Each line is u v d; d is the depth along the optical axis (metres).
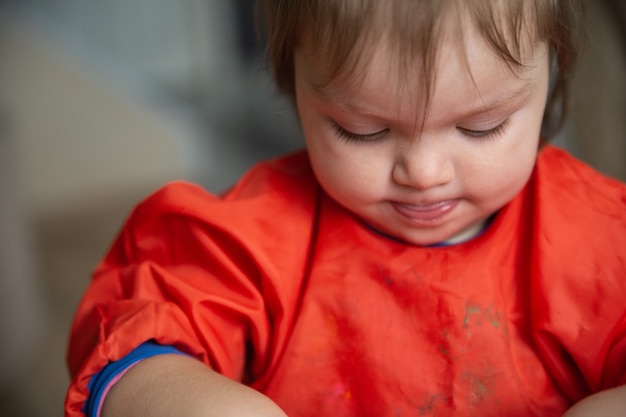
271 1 0.71
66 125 2.61
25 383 1.64
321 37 0.62
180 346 0.71
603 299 0.71
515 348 0.72
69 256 2.20
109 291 0.77
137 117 2.62
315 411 0.73
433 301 0.72
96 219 2.44
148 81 2.87
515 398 0.71
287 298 0.75
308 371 0.73
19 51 2.59
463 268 0.73
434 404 0.71
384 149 0.66
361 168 0.67
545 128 0.80
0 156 1.67
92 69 2.65
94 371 0.67
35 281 1.76
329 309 0.74
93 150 2.62
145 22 2.87
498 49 0.60
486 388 0.71
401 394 0.71
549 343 0.72
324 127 0.67
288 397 0.73
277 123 2.65
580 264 0.72
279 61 0.74
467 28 0.59
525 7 0.61
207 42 2.84
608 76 1.35
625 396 0.62
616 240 0.73
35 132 2.60
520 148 0.67
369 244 0.75
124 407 0.65
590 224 0.74
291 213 0.78
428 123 0.62
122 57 2.87
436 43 0.59
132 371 0.67
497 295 0.73
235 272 0.75
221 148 2.67
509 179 0.67
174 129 2.63
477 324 0.71
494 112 0.63
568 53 0.74
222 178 2.49
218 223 0.75
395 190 0.67
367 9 0.59
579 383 0.72
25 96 2.59
